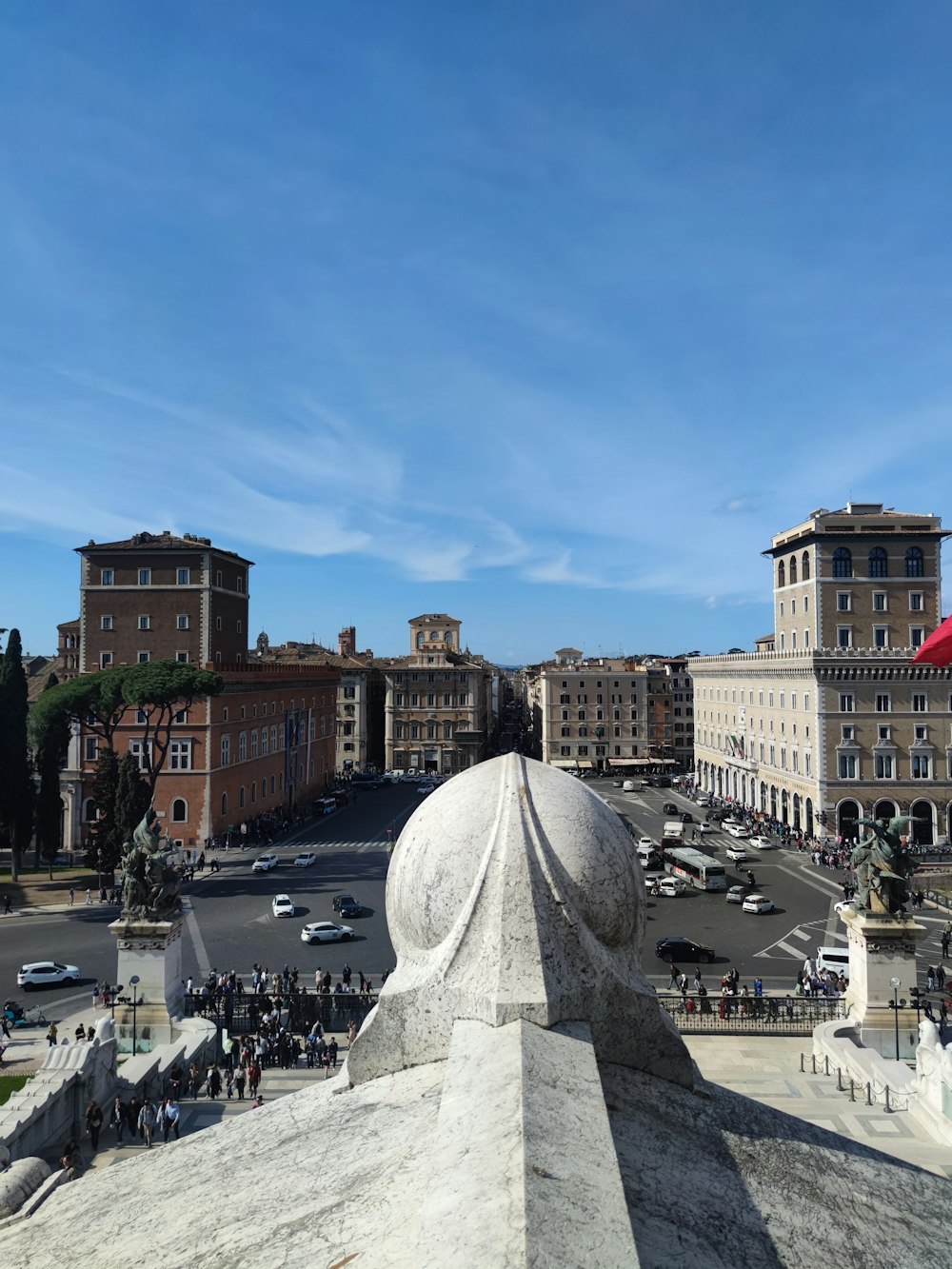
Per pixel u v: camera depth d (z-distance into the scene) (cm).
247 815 8344
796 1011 3338
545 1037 370
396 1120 378
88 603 8162
